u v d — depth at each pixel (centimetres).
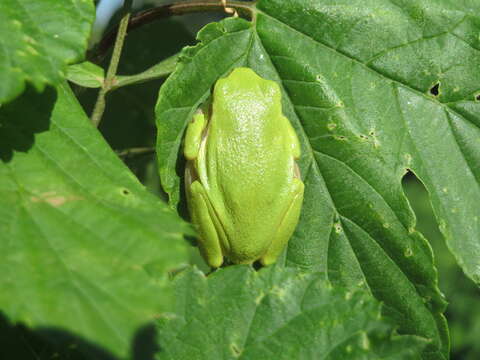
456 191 17
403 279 16
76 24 14
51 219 13
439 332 16
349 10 17
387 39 17
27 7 13
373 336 14
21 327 14
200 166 17
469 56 17
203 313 14
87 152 14
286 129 17
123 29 17
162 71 17
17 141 14
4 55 13
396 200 17
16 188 13
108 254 12
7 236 12
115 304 12
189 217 17
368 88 17
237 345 14
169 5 17
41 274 12
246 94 17
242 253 17
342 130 17
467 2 17
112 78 16
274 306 15
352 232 17
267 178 17
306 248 17
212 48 17
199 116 17
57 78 13
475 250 17
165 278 12
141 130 22
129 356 12
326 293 15
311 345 14
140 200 14
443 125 17
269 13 17
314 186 17
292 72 17
